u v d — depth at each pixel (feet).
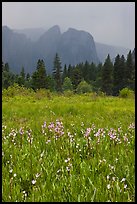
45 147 22.48
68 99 92.17
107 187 14.25
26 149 21.38
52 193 14.08
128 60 334.03
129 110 55.47
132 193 14.34
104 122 36.37
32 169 17.11
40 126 31.76
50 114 46.85
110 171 16.88
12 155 20.18
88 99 92.43
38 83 299.38
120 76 334.85
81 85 315.58
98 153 20.06
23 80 341.41
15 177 16.11
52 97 99.66
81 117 42.80
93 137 26.08
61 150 21.12
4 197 13.79
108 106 65.62
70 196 13.75
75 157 19.99
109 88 340.80
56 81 377.50
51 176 16.33
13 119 40.52
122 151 20.57
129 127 29.60
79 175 16.57
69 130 28.81
